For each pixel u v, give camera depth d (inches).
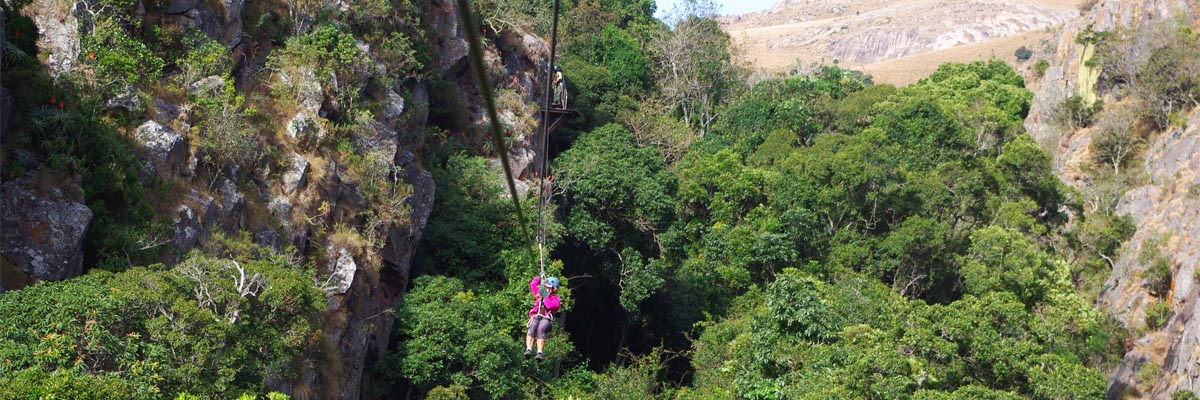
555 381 1834.4
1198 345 2272.4
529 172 2198.6
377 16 1820.9
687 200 2541.8
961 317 1676.9
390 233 1638.8
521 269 1888.5
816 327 1669.5
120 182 1165.7
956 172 2642.7
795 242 2361.0
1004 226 2623.0
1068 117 3880.4
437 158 2025.1
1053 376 1599.4
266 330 1122.7
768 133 3014.3
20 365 891.4
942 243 2319.1
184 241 1215.6
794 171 2508.6
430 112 2086.6
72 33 1279.5
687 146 2955.2
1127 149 3476.9
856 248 2369.6
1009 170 2896.2
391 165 1651.1
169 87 1359.5
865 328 1624.0
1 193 1072.8
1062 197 2910.9
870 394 1465.3
